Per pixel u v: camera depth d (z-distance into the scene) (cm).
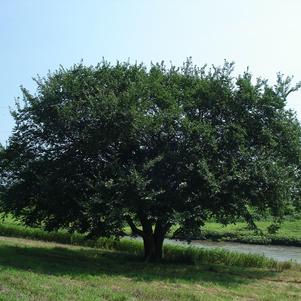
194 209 2175
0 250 2373
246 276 2112
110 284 1652
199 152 2188
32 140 2417
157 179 2133
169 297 1482
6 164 2444
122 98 2180
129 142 2225
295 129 2408
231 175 2145
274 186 2188
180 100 2391
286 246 4219
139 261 2388
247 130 2345
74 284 1592
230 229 4816
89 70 2466
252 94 2330
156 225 2467
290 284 1958
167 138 2238
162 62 2591
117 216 1994
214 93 2341
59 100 2312
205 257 2680
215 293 1642
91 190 2236
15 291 1387
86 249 2859
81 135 2220
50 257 2295
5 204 2442
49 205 2331
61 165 2286
